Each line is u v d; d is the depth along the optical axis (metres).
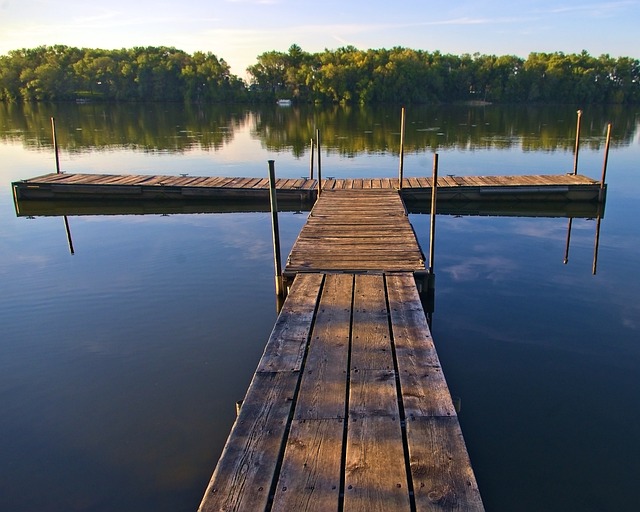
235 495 3.14
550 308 8.07
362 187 14.81
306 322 5.67
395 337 5.25
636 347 6.82
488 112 58.44
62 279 9.38
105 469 4.64
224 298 8.49
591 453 4.86
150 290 8.84
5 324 7.59
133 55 86.56
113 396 5.77
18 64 78.38
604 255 10.59
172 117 51.12
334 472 3.32
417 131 36.69
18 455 4.84
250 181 16.19
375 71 72.69
